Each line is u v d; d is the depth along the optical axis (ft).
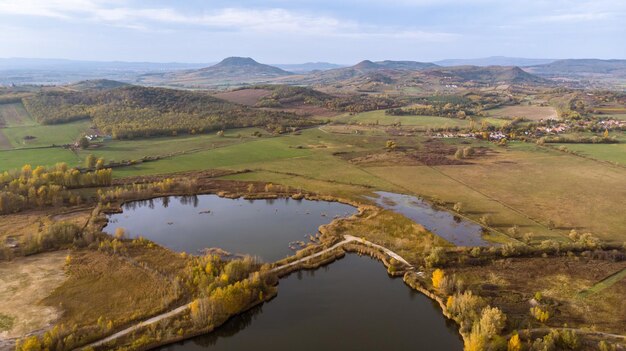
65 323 236.02
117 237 357.41
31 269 297.74
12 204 412.16
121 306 254.88
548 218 408.26
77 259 314.96
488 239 363.76
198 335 237.45
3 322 234.58
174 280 279.28
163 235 380.78
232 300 255.09
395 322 254.88
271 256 340.80
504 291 277.85
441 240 361.92
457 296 270.05
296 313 264.31
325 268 323.78
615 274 295.69
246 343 236.43
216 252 342.64
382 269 322.14
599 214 416.26
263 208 459.73
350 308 269.64
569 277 293.84
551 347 212.84
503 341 216.33
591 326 237.86
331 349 229.86
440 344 234.17
